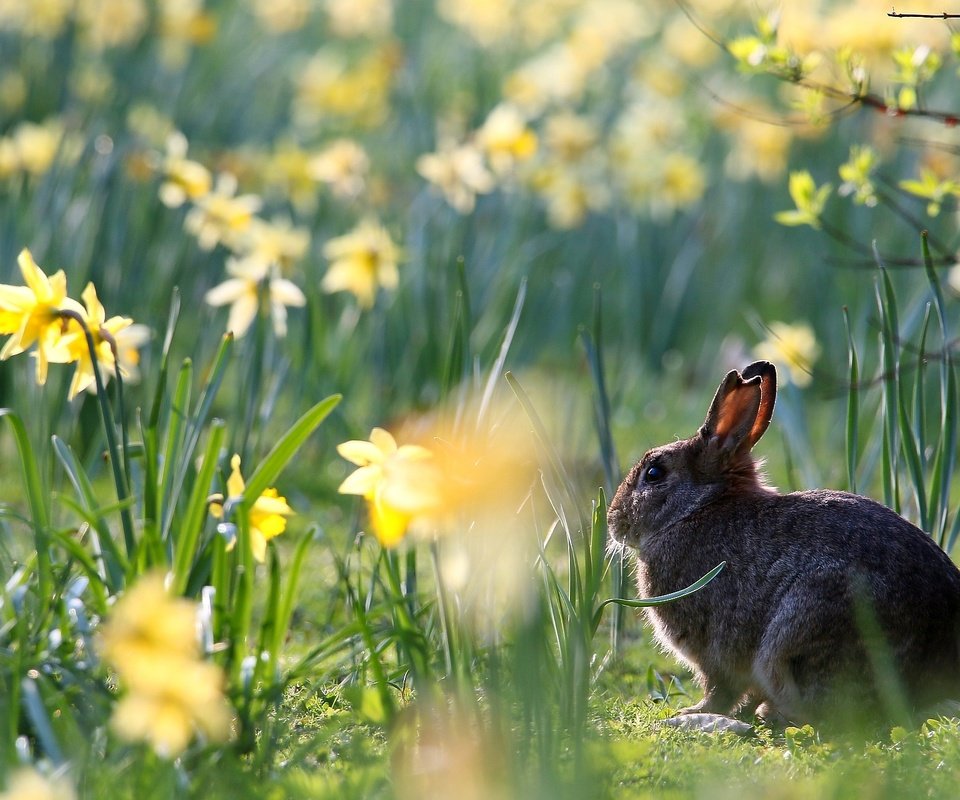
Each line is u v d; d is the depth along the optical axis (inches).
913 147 677.9
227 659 242.1
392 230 625.9
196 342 516.4
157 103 782.5
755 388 315.6
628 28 771.4
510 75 822.5
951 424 344.2
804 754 259.9
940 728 268.5
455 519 252.2
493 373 313.9
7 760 208.5
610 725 277.7
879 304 369.7
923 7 450.9
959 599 289.0
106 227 571.8
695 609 310.3
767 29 360.5
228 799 213.2
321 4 948.0
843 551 287.1
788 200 767.7
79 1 765.3
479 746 230.8
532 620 228.2
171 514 276.1
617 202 733.9
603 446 377.7
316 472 550.0
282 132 833.5
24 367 526.9
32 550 409.1
